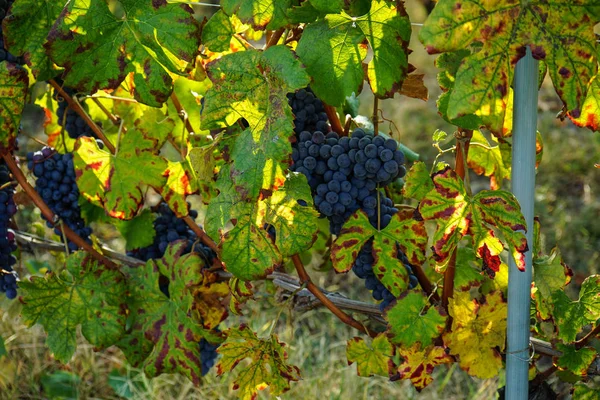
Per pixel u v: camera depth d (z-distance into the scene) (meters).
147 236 1.81
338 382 2.24
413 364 1.61
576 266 2.70
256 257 1.57
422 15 4.59
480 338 1.61
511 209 1.49
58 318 1.72
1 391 2.23
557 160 3.34
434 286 1.66
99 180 1.70
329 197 1.57
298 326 2.44
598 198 3.10
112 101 1.84
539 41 1.40
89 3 1.54
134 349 1.76
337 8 1.47
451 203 1.51
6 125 1.64
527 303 1.55
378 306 1.66
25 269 2.49
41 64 1.60
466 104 1.40
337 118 1.63
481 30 1.39
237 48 1.67
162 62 1.55
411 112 3.88
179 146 1.81
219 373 1.67
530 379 1.69
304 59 1.50
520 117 1.49
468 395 2.23
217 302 1.75
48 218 1.74
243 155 1.50
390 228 1.59
